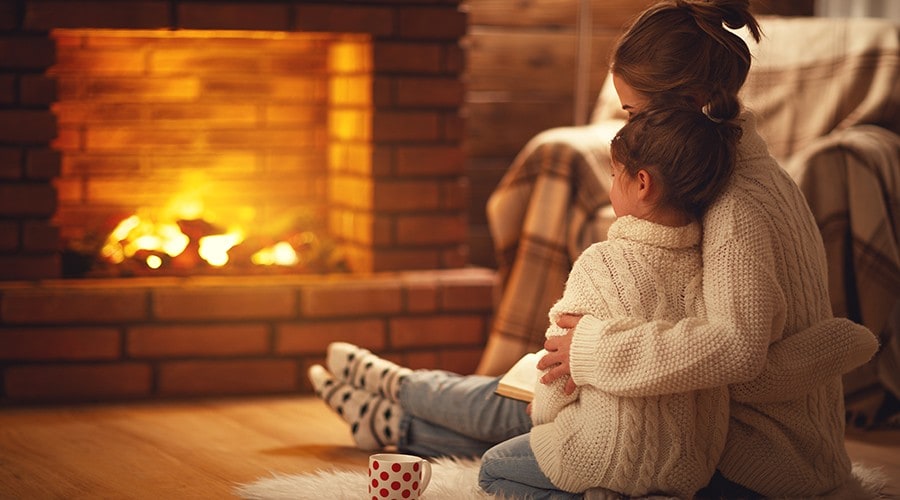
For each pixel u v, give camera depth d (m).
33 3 3.42
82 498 2.31
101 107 3.94
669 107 2.00
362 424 2.71
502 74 4.51
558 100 4.57
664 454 1.96
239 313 3.57
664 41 2.07
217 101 4.06
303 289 3.62
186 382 3.54
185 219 3.68
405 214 3.82
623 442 1.96
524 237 3.59
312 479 2.31
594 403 1.99
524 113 4.54
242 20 3.60
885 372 3.15
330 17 3.67
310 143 4.18
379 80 3.75
